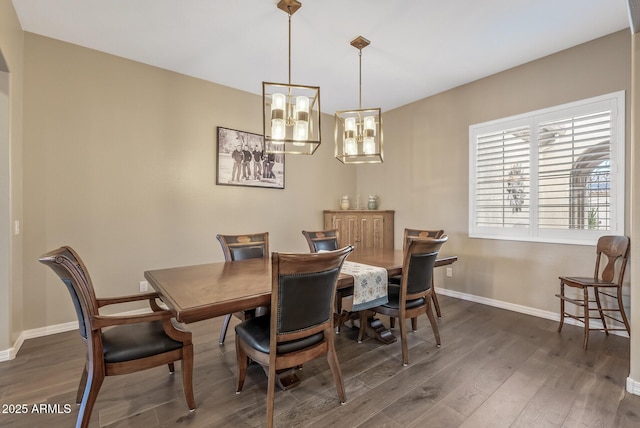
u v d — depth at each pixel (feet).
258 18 8.28
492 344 8.52
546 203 10.48
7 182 7.54
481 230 12.19
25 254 8.75
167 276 6.77
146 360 5.29
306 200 15.44
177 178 11.46
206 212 12.16
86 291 4.89
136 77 10.58
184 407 5.86
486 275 12.06
